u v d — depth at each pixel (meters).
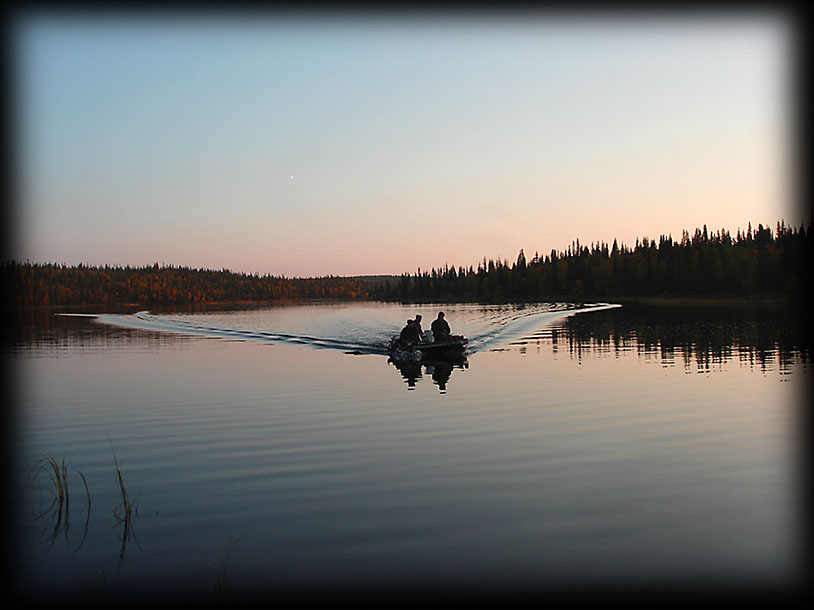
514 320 51.56
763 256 93.31
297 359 25.02
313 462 9.80
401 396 15.59
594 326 41.72
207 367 22.62
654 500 7.99
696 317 50.22
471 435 11.38
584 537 6.94
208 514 7.70
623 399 14.64
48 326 54.69
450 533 7.05
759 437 11.02
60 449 10.98
